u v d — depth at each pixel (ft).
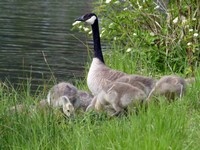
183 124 32.09
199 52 52.19
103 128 32.27
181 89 39.29
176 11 53.47
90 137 30.37
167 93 38.73
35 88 51.39
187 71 49.21
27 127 31.94
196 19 52.34
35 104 35.70
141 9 53.62
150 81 39.88
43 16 91.40
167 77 39.50
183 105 36.19
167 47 52.85
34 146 29.96
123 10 54.44
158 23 54.70
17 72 58.29
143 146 28.45
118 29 55.21
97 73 43.19
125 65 51.78
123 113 36.91
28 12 94.73
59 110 35.81
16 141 31.09
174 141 29.32
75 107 37.86
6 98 36.88
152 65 52.80
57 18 90.07
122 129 31.19
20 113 33.37
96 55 45.16
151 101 36.01
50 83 53.62
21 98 37.99
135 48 53.26
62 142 30.86
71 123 33.55
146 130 30.76
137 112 36.47
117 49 57.52
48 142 30.40
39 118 32.63
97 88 42.73
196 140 31.76
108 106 37.22
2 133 31.86
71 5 105.50
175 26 53.62
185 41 52.08
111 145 29.53
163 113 32.30
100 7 54.44
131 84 39.01
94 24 47.55
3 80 54.80
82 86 49.78
